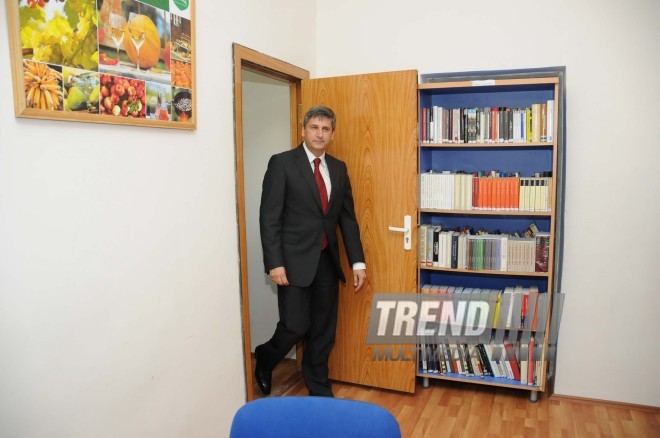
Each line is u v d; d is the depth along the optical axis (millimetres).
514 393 3039
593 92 2768
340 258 3053
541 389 2846
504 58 2941
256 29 2625
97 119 1615
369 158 2914
